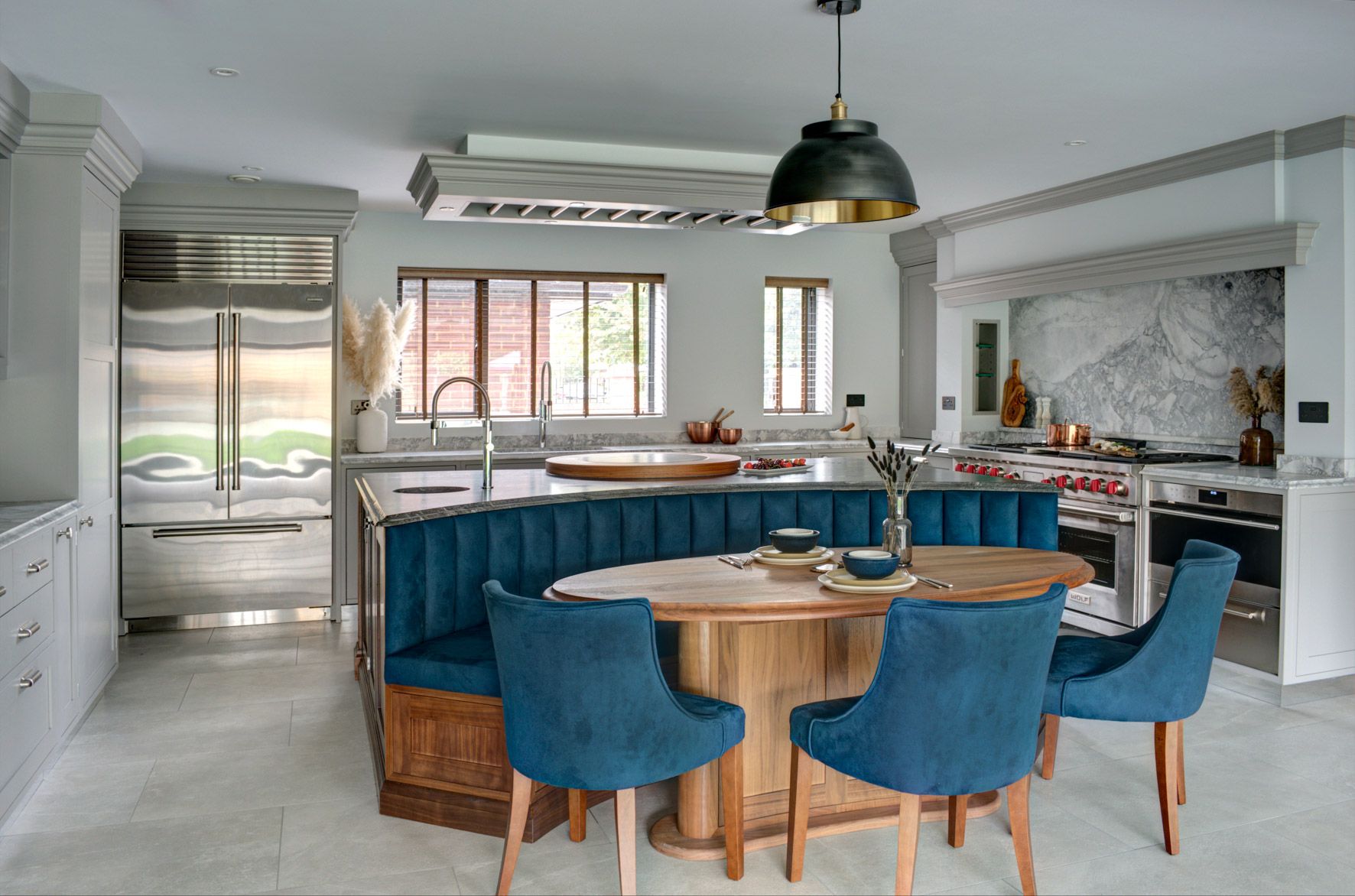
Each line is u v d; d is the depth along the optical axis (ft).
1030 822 9.65
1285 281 14.56
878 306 24.22
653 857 9.07
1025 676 7.41
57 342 12.85
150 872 8.75
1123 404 18.78
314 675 15.03
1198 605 8.82
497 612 7.62
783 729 9.54
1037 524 12.89
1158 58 11.28
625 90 12.47
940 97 12.72
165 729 12.57
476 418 21.44
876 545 12.79
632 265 22.16
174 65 11.47
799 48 10.95
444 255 20.83
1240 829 9.61
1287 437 14.65
